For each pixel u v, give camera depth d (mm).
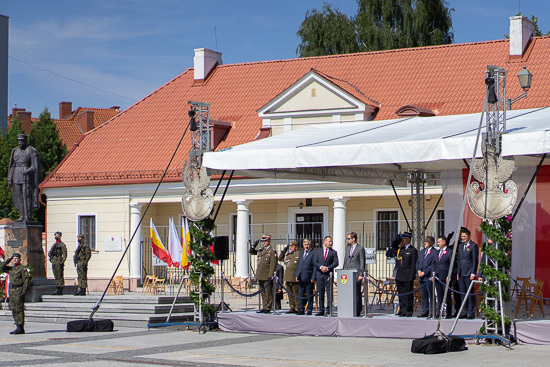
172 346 18906
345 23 52906
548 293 23234
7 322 25719
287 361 16297
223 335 21234
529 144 17172
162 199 38844
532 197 23375
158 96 44375
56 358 17125
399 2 52188
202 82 43562
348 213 36094
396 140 18938
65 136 79938
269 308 22797
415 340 17281
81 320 22484
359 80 38875
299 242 35531
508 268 18734
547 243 23172
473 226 24875
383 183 26969
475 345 18219
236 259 36906
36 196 30562
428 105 35969
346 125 24984
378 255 34156
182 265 30500
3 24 65875
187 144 40188
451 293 20688
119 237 39562
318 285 21891
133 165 40125
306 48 53594
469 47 38406
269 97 40500
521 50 36500
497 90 17984
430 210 33781
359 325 20203
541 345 18016
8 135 65250
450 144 18031
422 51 39281
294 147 20109
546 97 33906
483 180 17828
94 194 40312
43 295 28859
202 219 22047
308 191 35438
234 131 39312
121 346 19000
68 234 40938
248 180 36656
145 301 25703
